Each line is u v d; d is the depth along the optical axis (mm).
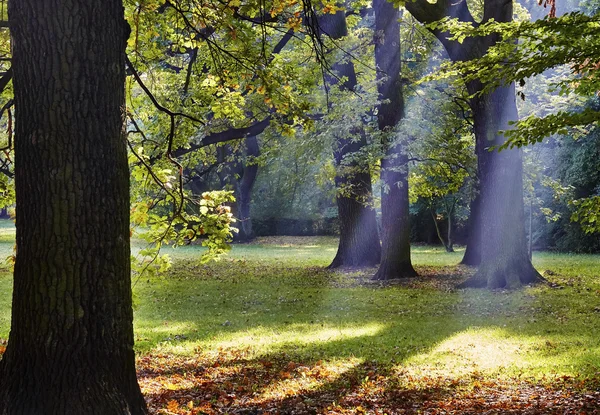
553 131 7887
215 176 45844
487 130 18297
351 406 7266
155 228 7438
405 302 16906
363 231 25484
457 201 37531
